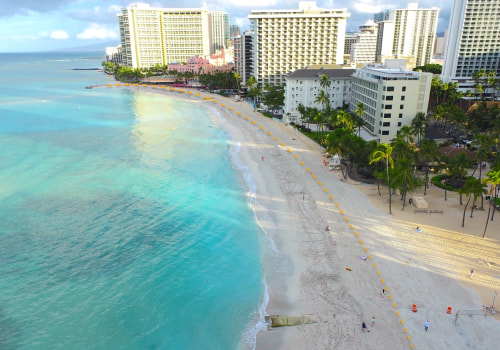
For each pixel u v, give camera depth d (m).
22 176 98.81
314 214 73.88
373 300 49.22
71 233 69.94
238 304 51.12
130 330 47.22
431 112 154.50
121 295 53.47
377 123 115.12
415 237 63.53
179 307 50.88
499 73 197.75
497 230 65.44
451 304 47.88
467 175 90.75
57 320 48.78
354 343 42.81
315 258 59.84
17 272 58.28
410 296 49.59
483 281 52.09
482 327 44.06
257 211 77.00
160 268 59.53
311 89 155.38
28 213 77.38
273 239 66.56
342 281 53.56
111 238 68.31
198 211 78.38
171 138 139.88
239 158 112.06
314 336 44.56
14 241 66.88
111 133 149.50
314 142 126.75
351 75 151.12
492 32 191.12
